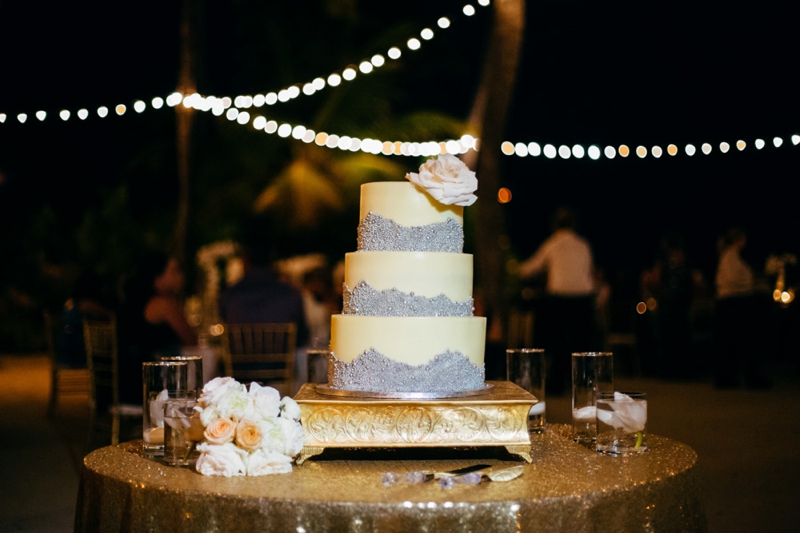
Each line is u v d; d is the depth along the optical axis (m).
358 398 3.01
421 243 3.16
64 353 9.00
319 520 2.42
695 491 2.90
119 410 6.31
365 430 2.96
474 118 10.71
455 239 3.24
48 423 8.57
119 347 6.52
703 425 7.85
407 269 3.13
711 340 12.88
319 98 16.69
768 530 4.54
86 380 9.15
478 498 2.45
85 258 17.11
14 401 10.27
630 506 2.60
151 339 6.67
